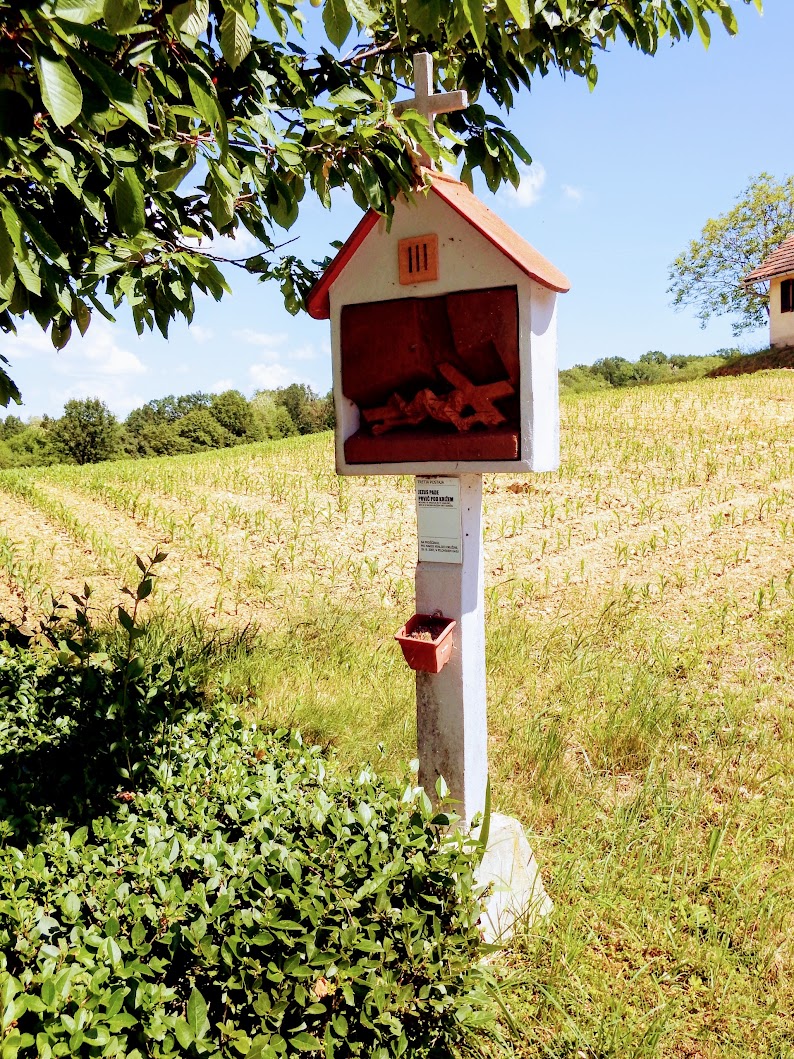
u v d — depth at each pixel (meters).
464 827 2.88
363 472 2.88
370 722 4.49
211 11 2.75
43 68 1.50
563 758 4.14
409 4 2.30
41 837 2.45
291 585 7.49
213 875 2.11
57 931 2.01
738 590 6.36
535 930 2.85
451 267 2.56
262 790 2.63
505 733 4.39
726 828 3.43
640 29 3.64
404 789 2.57
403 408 2.79
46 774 2.94
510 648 5.43
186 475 13.27
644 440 12.33
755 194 36.94
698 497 9.00
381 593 7.14
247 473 13.42
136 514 10.44
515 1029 2.46
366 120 2.56
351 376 2.84
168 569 8.09
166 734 3.07
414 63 2.72
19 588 7.36
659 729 4.26
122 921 2.02
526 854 3.14
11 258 1.94
